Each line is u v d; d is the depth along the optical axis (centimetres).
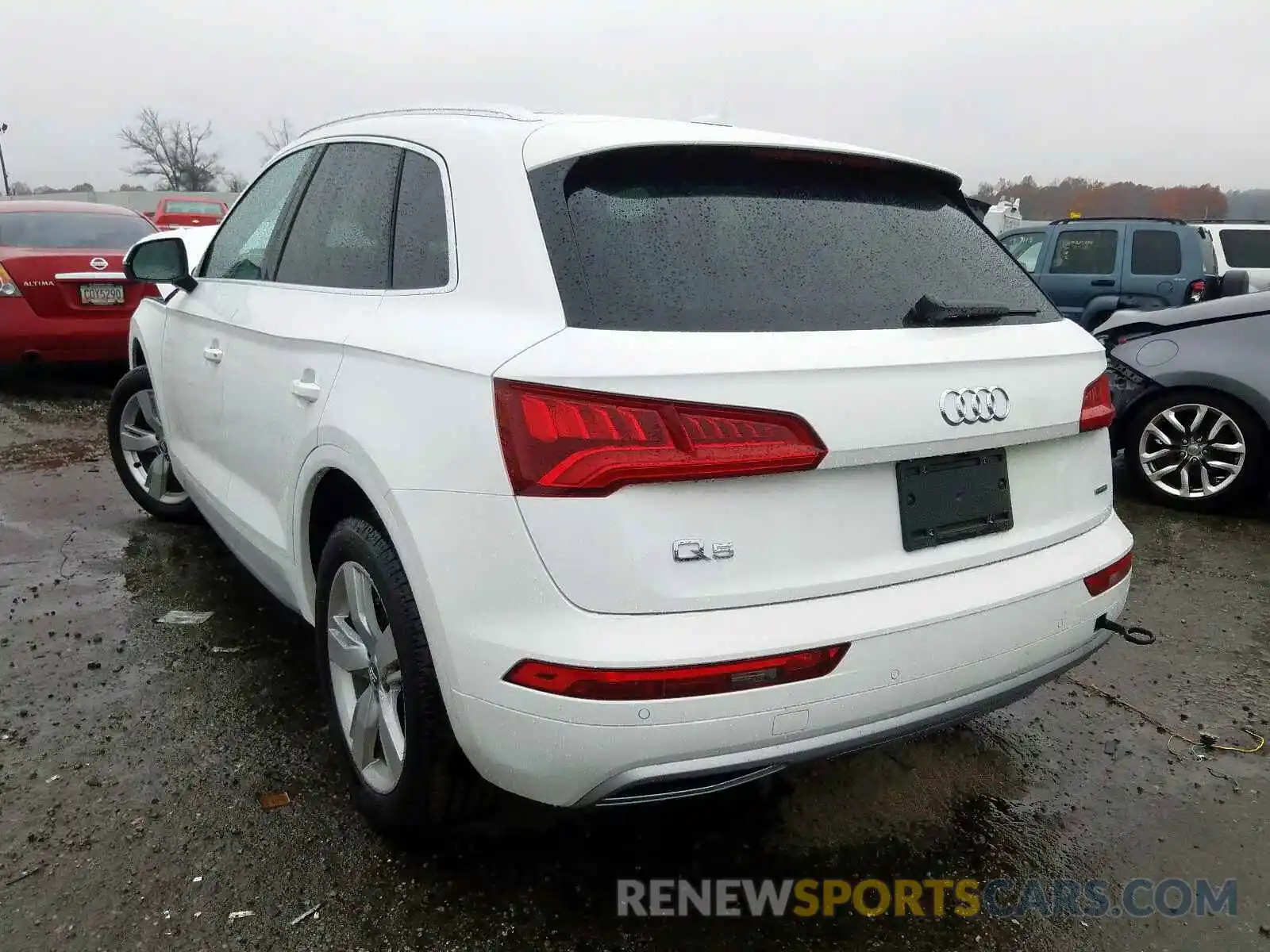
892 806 276
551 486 186
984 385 222
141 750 287
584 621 187
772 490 197
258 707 313
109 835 248
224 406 330
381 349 229
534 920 225
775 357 196
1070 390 244
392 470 214
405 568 213
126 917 221
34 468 597
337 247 280
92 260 787
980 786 287
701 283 206
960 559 223
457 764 223
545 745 193
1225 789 288
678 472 186
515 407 190
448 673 205
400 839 247
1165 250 991
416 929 221
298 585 286
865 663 203
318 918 223
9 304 766
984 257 264
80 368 967
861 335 211
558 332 194
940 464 220
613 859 248
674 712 187
